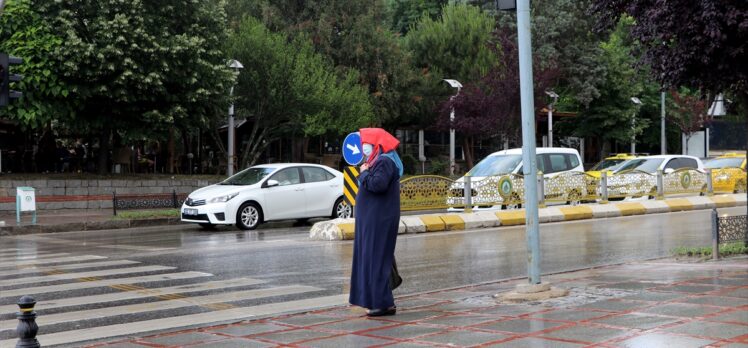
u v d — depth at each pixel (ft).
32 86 76.95
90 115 83.41
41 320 27.32
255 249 48.47
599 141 164.55
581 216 67.87
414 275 37.42
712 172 88.79
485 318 25.13
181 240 55.62
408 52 124.98
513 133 119.65
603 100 154.30
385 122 126.72
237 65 86.74
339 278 36.70
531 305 27.17
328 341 22.52
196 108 85.25
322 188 66.39
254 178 64.75
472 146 152.87
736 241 40.57
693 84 37.86
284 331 24.12
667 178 80.53
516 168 69.87
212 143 125.90
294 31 109.50
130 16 78.74
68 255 46.85
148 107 83.71
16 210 71.10
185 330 24.84
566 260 42.14
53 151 97.40
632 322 23.59
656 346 20.49
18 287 34.50
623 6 38.88
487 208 68.59
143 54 78.95
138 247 51.16
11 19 76.23
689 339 21.13
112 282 35.76
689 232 55.67
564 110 160.25
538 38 144.87
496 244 49.80
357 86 104.27
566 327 23.21
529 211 29.22
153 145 113.50
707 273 33.94
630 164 88.74
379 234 25.84
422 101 125.90
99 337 24.44
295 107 97.91
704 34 34.81
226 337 23.50
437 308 27.37
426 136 148.25
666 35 36.01
